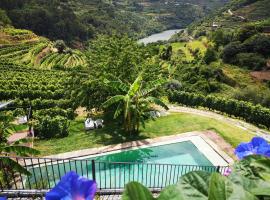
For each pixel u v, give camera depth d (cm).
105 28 17212
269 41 7781
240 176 152
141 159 2105
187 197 132
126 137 2417
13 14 12781
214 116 3225
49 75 5544
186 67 7856
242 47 8006
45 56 8669
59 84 4144
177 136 2433
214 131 2552
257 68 7494
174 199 131
